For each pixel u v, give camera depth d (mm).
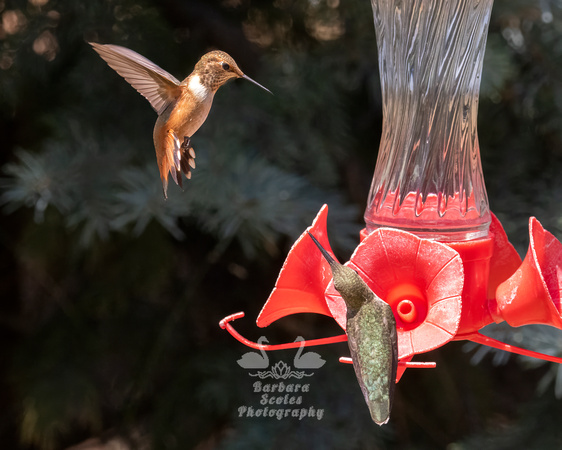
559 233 8352
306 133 8414
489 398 10008
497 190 9016
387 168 4652
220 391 8828
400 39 4617
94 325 9203
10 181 8984
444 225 4445
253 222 7309
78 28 8125
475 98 4684
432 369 9852
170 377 9281
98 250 8562
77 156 7699
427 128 4523
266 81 8352
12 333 10148
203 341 9422
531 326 7312
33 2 8211
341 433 8648
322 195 7867
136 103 8289
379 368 3830
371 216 4691
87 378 8906
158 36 8336
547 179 9008
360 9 8273
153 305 9406
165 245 8836
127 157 7863
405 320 4086
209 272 9602
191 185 7355
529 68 8922
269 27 8930
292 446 8469
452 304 3850
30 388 8836
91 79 8219
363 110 9289
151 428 9227
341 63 8469
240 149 7805
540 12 8258
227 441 8633
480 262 4359
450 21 4508
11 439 9961
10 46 8180
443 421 9758
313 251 4555
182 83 4734
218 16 8891
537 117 9078
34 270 9031
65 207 7359
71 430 10078
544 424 8633
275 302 4410
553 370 7637
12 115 8742
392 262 4109
